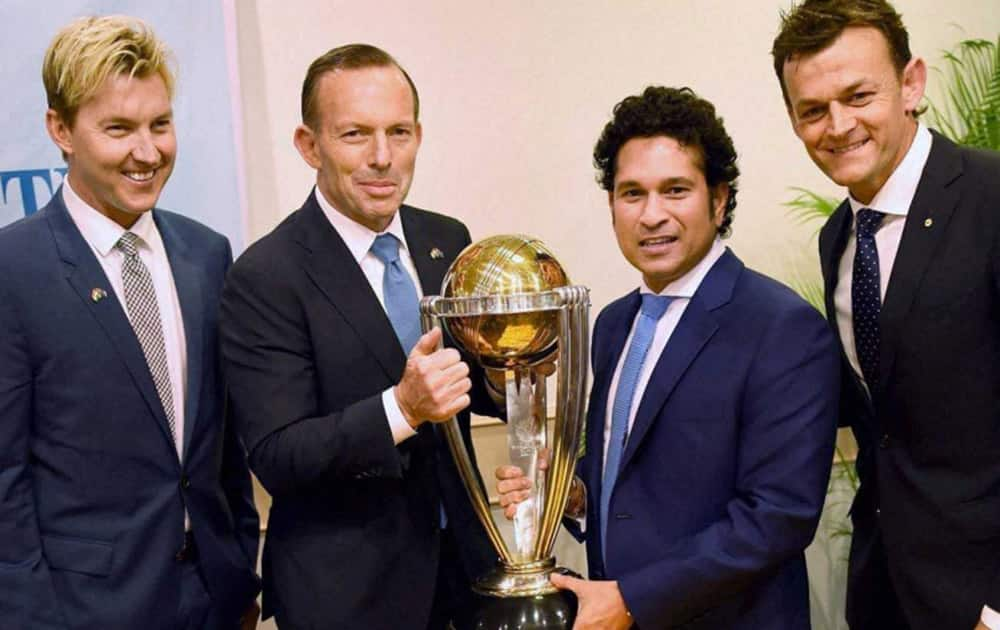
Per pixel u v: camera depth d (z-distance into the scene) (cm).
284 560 147
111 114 147
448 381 131
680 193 143
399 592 145
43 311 150
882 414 154
